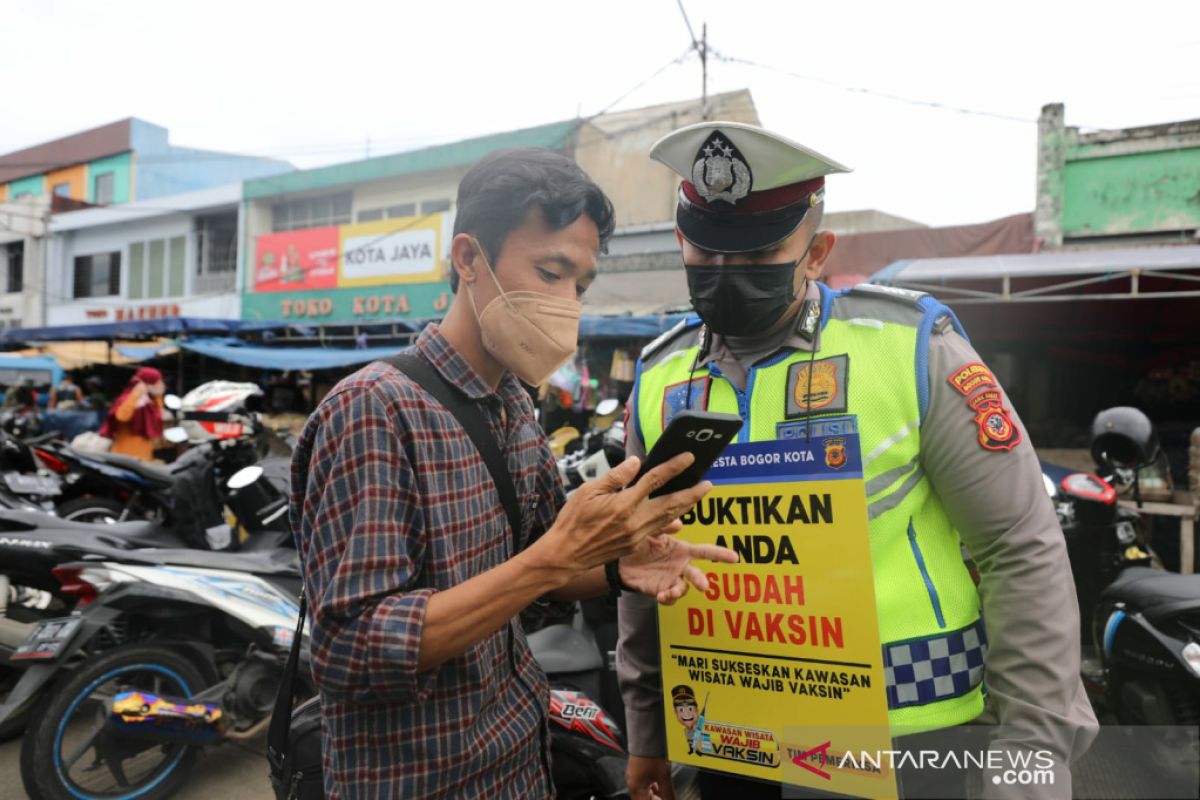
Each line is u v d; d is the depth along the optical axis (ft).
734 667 4.20
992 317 26.96
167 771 9.00
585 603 9.45
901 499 3.83
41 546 10.07
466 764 3.52
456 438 3.62
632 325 26.86
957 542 4.01
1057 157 28.58
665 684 4.46
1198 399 24.64
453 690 3.53
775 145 3.67
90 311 60.54
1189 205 27.45
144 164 73.97
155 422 25.00
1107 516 10.52
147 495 14.99
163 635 9.39
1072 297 20.94
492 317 3.63
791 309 4.22
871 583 3.72
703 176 3.82
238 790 9.41
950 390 3.73
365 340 36.11
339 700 3.22
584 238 3.65
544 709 4.11
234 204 52.95
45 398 46.21
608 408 14.11
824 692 3.89
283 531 11.10
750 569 4.11
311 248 48.52
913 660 3.79
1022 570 3.54
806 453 3.91
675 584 3.98
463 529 3.57
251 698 9.13
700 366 4.54
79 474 15.46
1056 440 25.44
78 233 62.23
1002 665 3.58
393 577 3.21
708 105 38.75
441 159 44.83
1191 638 7.65
